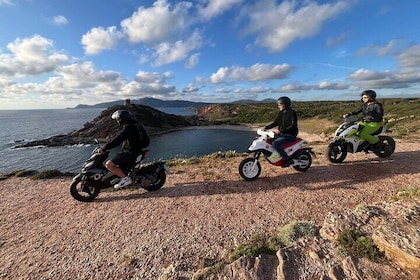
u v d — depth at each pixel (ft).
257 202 18.94
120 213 18.21
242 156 34.37
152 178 21.30
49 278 12.15
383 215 13.56
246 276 10.82
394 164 25.64
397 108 249.14
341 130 27.32
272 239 13.57
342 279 10.10
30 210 19.33
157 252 13.61
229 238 14.52
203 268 11.90
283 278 10.48
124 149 21.21
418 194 16.52
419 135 50.70
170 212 18.01
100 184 20.58
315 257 11.50
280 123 24.53
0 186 25.03
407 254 10.02
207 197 20.29
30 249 14.43
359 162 27.25
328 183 21.79
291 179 23.27
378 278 9.86
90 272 12.41
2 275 12.46
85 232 15.90
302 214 16.79
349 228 12.92
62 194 22.35
